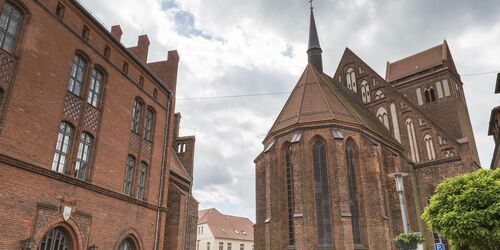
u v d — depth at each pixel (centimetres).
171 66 3422
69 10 2112
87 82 2211
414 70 5709
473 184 1903
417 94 5506
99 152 2247
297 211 3300
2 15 1730
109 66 2422
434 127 4388
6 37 1739
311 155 3544
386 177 3875
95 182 2181
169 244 3200
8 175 1644
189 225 3788
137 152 2672
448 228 1877
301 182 3366
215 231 8888
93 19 2270
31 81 1809
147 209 2697
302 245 3167
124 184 2480
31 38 1838
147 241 2645
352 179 3534
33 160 1777
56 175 1889
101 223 2192
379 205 3425
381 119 4866
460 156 4125
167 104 3172
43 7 1931
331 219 3269
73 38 2127
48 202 1839
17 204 1673
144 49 3338
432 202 2044
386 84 4944
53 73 1952
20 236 1673
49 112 1902
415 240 2155
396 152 4203
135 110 2736
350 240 3116
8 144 1655
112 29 3108
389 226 3553
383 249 3288
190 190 3897
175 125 4469
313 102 3859
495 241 1750
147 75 2873
